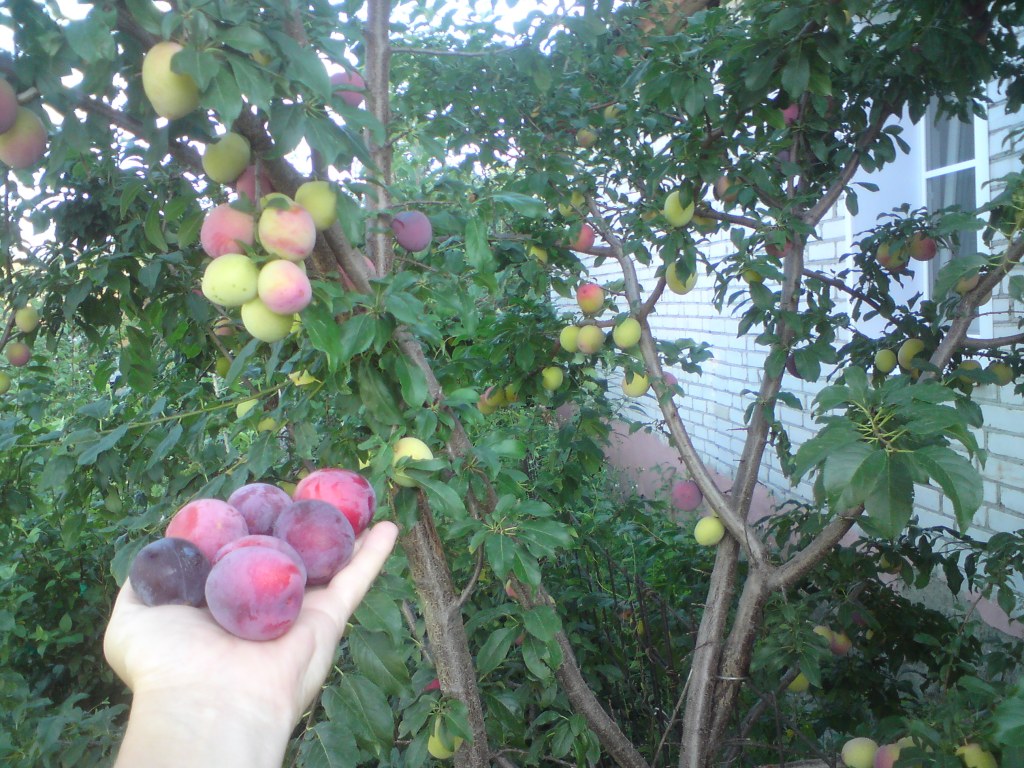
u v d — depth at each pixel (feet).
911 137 12.66
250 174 4.49
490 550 5.13
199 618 3.34
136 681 3.06
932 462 4.17
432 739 5.94
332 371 4.17
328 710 4.77
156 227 5.10
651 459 20.72
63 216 7.34
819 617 9.98
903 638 8.69
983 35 6.82
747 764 8.50
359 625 4.85
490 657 5.85
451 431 5.60
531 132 9.00
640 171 9.36
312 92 3.88
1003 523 10.07
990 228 6.51
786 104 7.39
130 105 3.87
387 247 5.85
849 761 7.20
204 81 3.29
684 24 9.50
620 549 12.44
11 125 3.79
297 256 4.19
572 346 9.12
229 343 8.05
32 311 8.19
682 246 7.79
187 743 2.80
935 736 5.31
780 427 8.29
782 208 7.79
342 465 6.21
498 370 9.30
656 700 8.90
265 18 4.14
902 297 12.89
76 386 14.76
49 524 10.74
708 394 18.29
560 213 9.59
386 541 4.23
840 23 5.86
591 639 9.73
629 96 7.95
